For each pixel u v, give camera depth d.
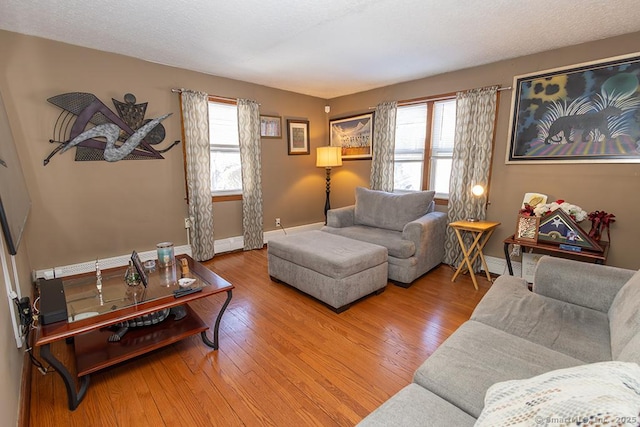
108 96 3.02
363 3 2.03
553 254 2.76
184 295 1.84
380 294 2.88
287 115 4.57
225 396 1.63
